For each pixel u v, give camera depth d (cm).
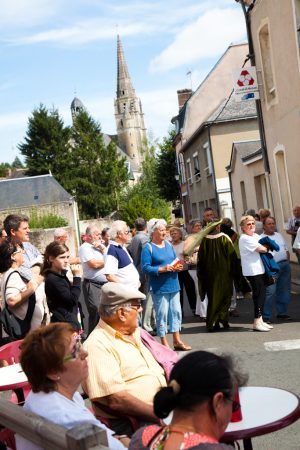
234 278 1077
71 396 345
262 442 546
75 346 345
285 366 792
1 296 712
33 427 281
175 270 912
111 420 441
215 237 1083
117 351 452
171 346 991
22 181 6075
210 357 238
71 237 4059
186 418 234
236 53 4038
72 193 8494
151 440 253
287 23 1590
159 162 6731
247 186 2534
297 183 1698
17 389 521
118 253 905
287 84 1658
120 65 18325
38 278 657
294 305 1274
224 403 234
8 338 660
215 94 4053
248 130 3297
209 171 3450
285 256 1128
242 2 1895
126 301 457
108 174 8606
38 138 8338
